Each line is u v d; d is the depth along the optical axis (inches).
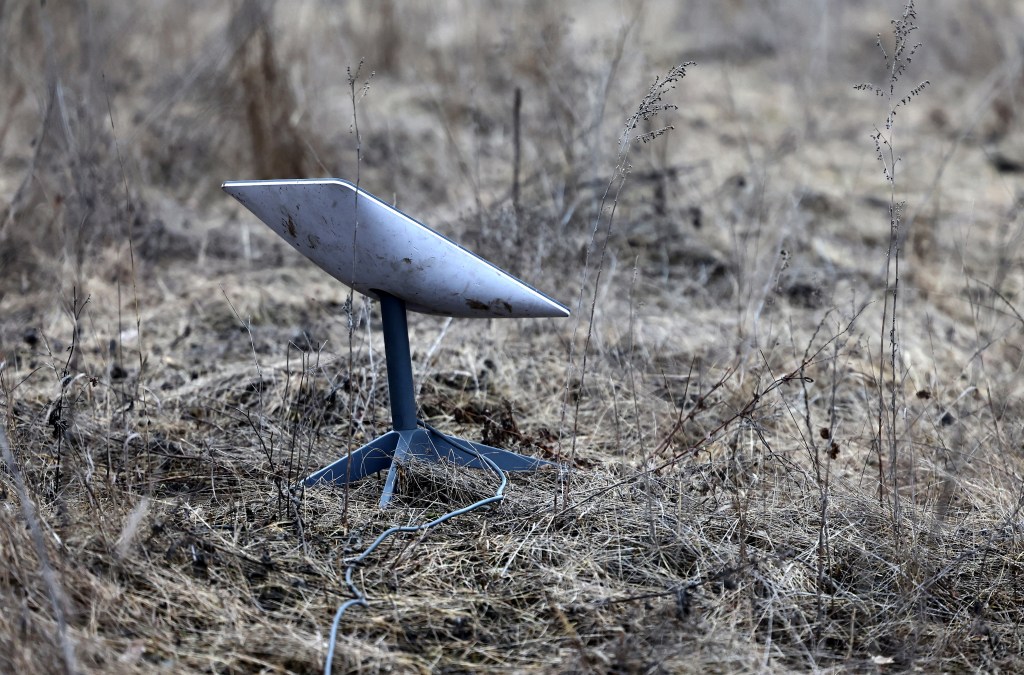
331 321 212.2
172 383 179.8
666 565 133.0
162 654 110.4
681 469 153.7
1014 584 134.3
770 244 258.2
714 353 203.0
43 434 153.4
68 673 100.4
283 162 296.0
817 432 170.9
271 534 134.7
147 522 130.7
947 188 316.8
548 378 189.6
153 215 255.8
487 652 115.6
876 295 237.1
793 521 143.4
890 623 124.4
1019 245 262.2
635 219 267.7
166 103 307.6
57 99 252.4
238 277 233.1
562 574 129.2
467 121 344.8
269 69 294.8
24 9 308.2
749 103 399.9
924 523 142.6
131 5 382.3
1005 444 165.2
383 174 302.7
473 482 147.3
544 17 371.2
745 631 121.0
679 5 508.1
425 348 194.5
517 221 223.1
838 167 331.6
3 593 111.5
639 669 111.8
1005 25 451.5
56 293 209.9
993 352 209.2
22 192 233.9
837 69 450.3
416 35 406.0
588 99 285.9
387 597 123.6
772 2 493.7
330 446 159.2
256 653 112.4
